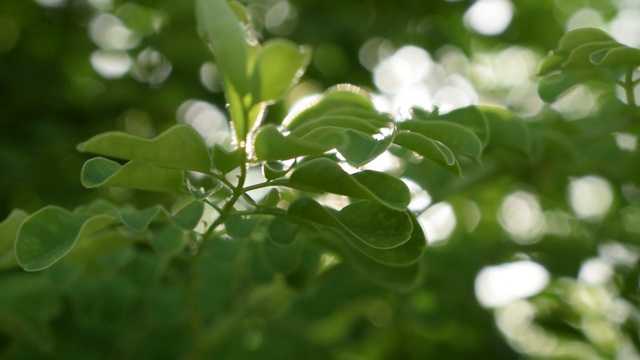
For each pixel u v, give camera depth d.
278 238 0.49
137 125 0.91
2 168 0.80
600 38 0.48
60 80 0.89
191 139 0.42
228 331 0.64
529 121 0.63
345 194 0.43
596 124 0.72
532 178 0.67
